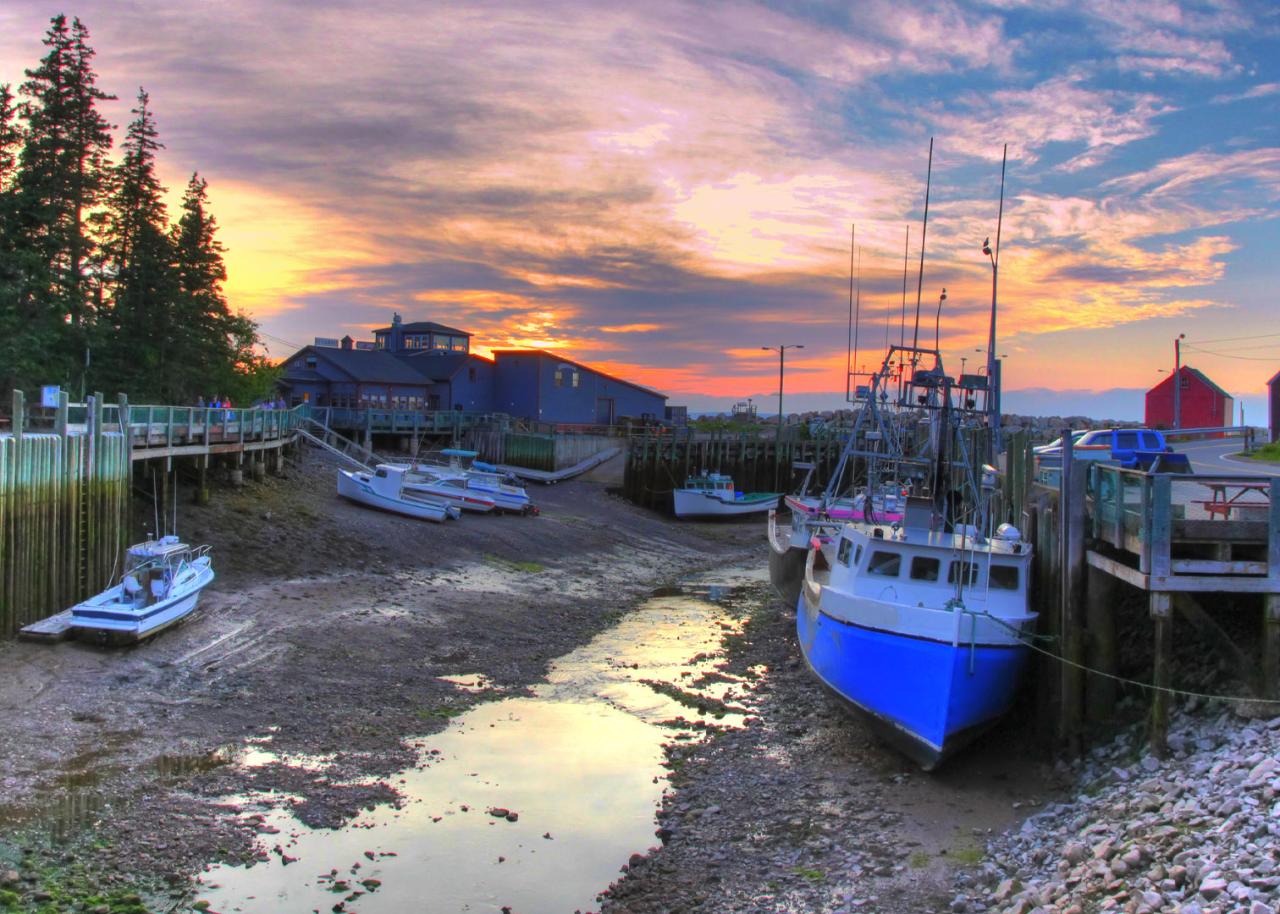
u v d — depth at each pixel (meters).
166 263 39.72
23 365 31.69
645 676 21.34
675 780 15.09
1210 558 13.41
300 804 13.48
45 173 34.19
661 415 79.25
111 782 13.59
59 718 15.53
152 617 19.08
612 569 36.25
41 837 11.83
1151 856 9.59
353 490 36.16
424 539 33.47
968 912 10.42
